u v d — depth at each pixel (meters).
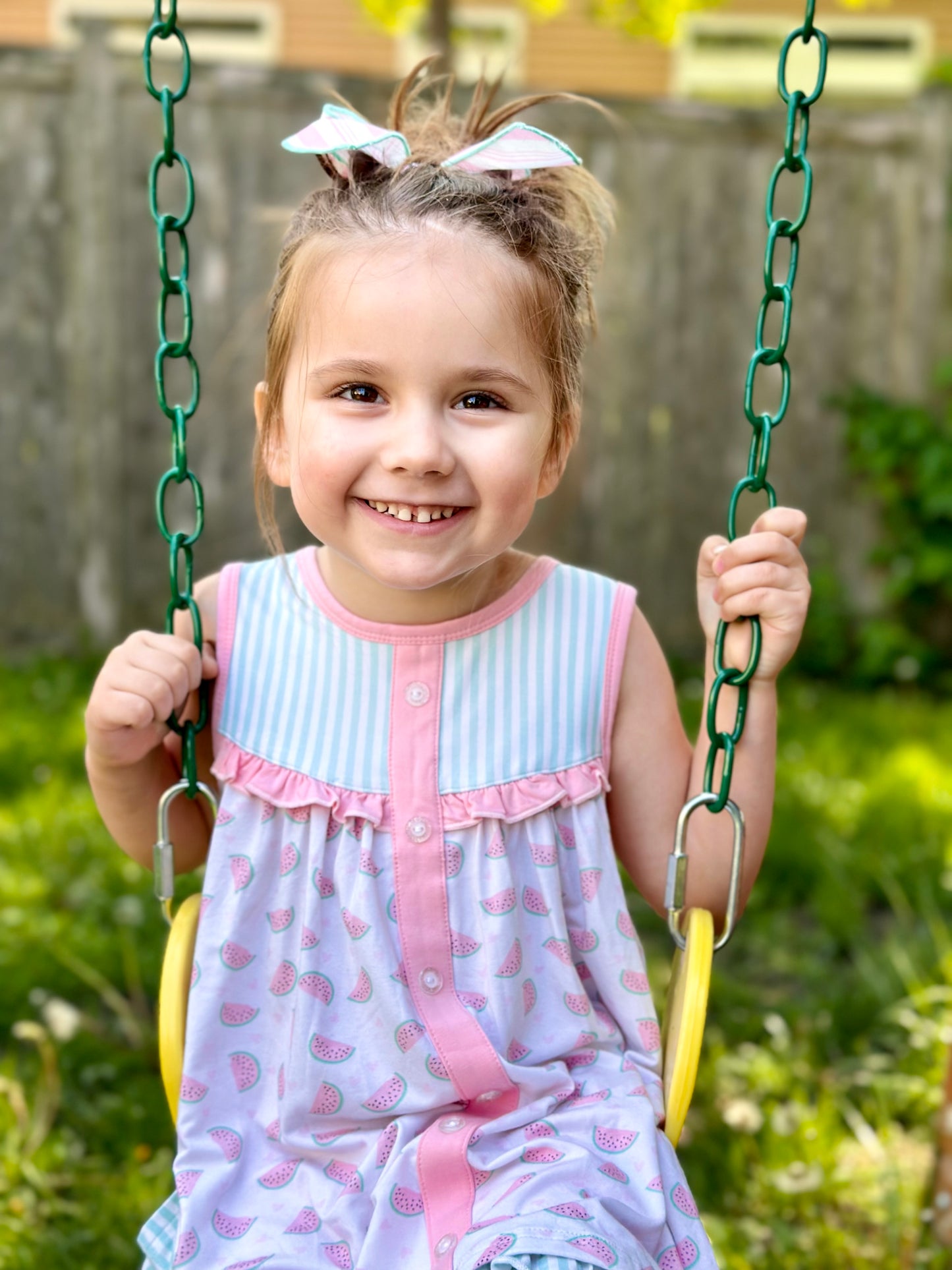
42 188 5.56
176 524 5.83
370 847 1.60
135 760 1.66
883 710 5.25
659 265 5.80
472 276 1.47
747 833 1.67
